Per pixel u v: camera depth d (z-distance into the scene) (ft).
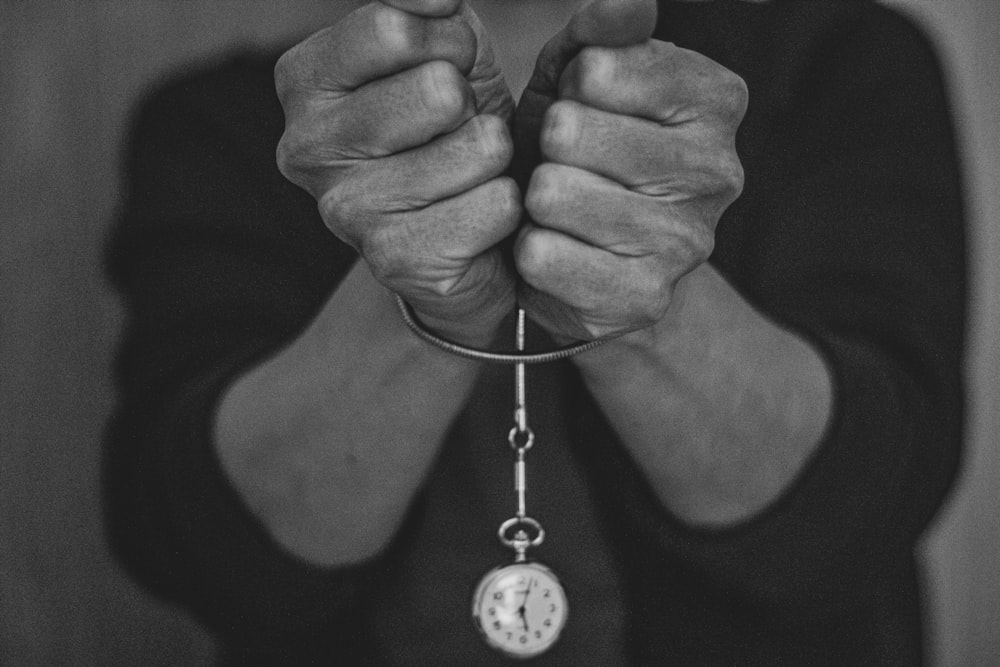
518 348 2.53
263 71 3.35
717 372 2.59
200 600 2.82
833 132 3.22
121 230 3.19
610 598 3.02
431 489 3.03
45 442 5.88
